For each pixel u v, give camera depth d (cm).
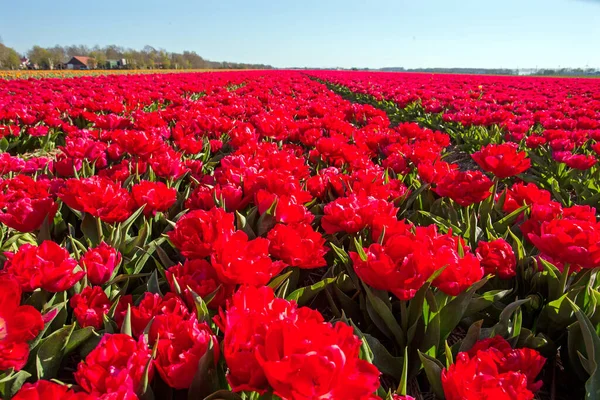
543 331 237
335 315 252
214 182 377
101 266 213
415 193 369
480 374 150
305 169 383
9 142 759
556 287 235
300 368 107
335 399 114
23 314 141
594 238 201
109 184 255
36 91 1327
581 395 226
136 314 174
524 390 151
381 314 220
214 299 188
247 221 287
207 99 1144
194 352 146
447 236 220
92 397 117
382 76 3441
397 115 1331
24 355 141
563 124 755
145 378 137
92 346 188
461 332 277
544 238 209
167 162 359
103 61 9494
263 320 133
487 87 2128
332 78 3122
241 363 122
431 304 208
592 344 179
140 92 1412
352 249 272
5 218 236
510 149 348
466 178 303
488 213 349
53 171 466
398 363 215
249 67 14275
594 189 490
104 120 645
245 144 508
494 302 247
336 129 680
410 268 190
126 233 279
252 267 180
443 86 2175
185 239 215
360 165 408
